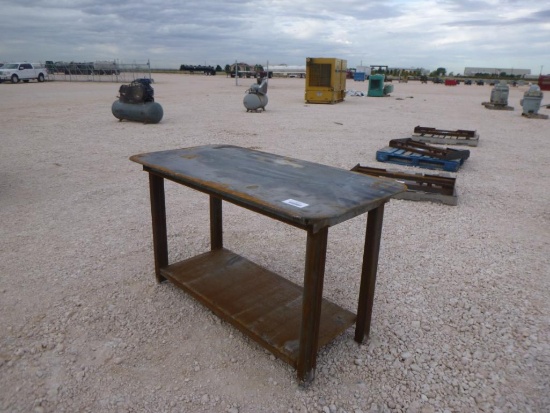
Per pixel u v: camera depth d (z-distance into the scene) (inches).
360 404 89.0
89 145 358.9
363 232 180.4
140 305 122.2
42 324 111.8
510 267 150.2
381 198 87.0
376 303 125.6
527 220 198.5
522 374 98.1
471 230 184.4
